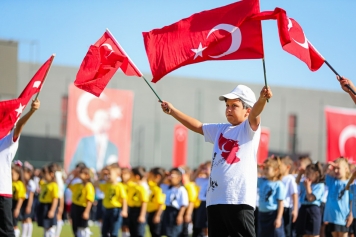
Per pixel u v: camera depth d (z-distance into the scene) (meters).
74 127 31.78
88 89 9.52
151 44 9.03
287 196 14.76
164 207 18.34
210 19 8.94
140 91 41.59
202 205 18.17
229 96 8.05
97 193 22.53
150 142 40.12
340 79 8.69
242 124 7.93
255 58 8.59
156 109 41.62
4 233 10.48
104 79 9.56
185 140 34.44
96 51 9.59
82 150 31.92
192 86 43.25
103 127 32.41
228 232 7.88
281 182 14.02
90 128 32.12
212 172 7.96
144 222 17.73
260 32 8.57
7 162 10.52
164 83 42.41
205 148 40.41
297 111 46.03
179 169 17.89
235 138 7.90
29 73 38.59
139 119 41.16
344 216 14.44
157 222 18.06
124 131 32.84
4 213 10.48
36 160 34.19
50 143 34.62
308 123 46.31
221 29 8.77
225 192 7.75
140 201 17.70
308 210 14.81
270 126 45.00
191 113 43.06
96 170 32.03
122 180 18.12
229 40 8.72
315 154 44.03
